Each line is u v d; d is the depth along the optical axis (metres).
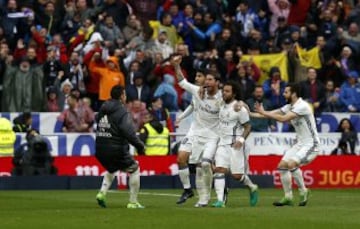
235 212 25.61
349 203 30.36
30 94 43.09
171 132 42.91
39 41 44.22
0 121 40.41
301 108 28.92
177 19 48.88
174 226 21.45
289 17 50.84
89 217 23.75
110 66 43.50
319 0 51.91
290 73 47.53
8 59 43.34
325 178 42.44
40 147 40.06
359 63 48.97
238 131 28.20
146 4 49.66
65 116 42.50
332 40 48.72
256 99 43.59
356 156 42.78
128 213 24.98
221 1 51.16
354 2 53.88
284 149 43.62
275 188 41.03
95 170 41.09
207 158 28.28
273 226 21.52
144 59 44.56
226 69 45.25
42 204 29.64
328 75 47.66
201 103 28.80
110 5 48.50
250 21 50.09
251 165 42.06
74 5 47.91
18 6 46.94
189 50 48.22
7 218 23.59
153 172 41.12
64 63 43.75
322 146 44.12
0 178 39.22
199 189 28.50
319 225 21.88
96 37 44.22
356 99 46.19
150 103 43.75
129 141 26.80
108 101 26.91
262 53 48.09
